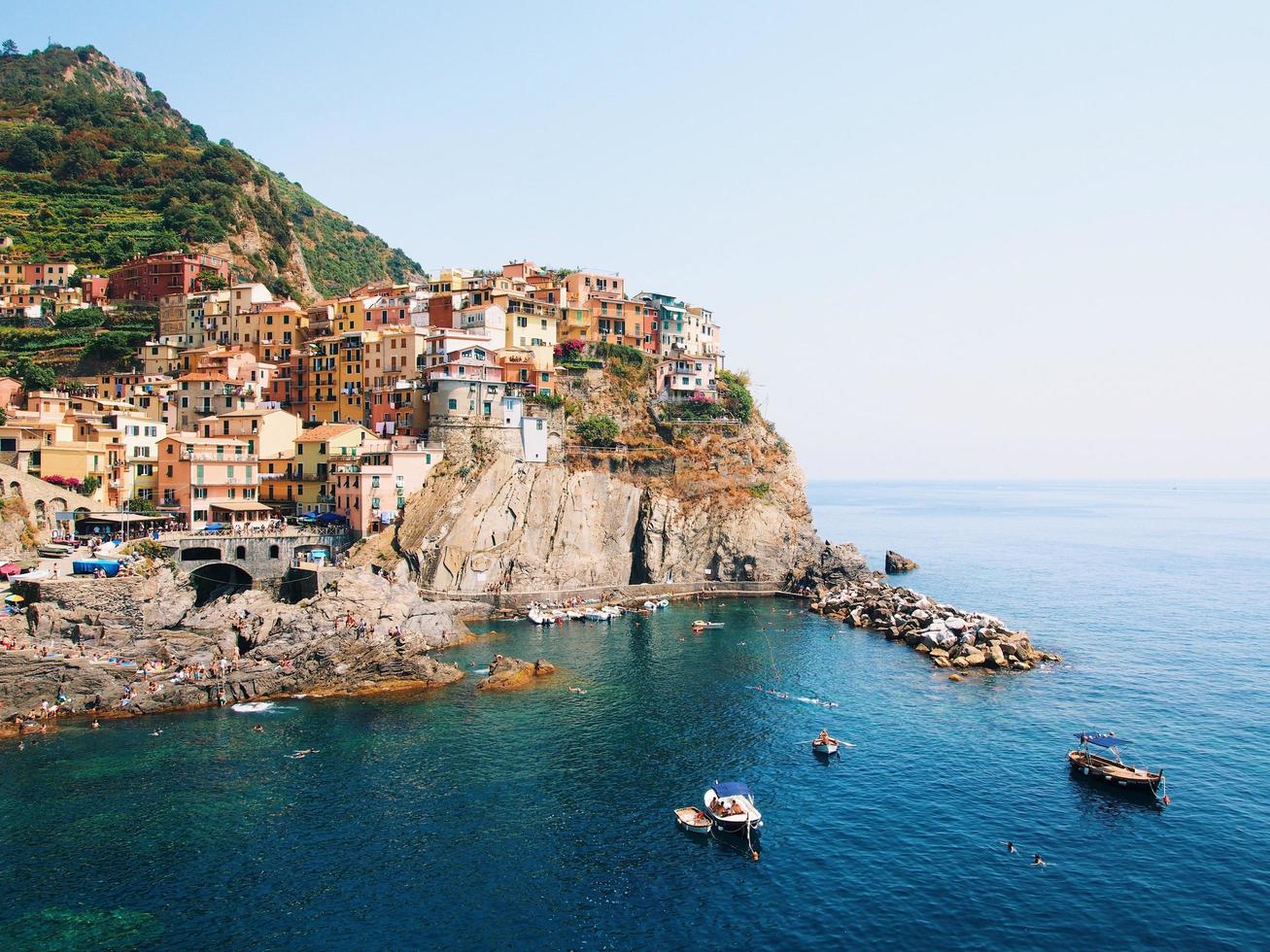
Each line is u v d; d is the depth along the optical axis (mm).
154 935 54594
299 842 65438
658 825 69062
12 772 76000
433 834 67000
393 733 86250
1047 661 116000
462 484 140750
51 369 171875
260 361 173750
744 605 151375
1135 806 72500
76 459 124312
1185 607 157375
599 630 129125
